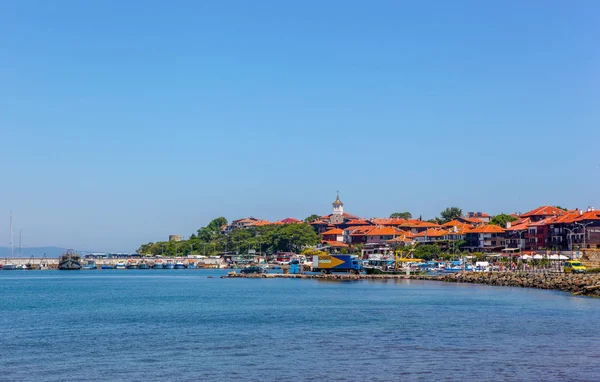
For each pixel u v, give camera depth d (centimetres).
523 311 9875
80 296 14838
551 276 15600
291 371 5634
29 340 7412
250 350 6631
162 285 19775
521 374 5494
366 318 9212
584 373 5519
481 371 5603
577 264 17188
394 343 6975
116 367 5847
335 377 5412
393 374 5509
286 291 15512
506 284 16762
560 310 9938
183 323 8900
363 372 5581
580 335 7412
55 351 6662
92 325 8788
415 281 19575
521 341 7038
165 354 6450
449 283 18300
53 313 10569
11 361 6156
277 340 7244
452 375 5469
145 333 7919
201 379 5375
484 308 10425
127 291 16688
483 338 7256
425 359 6100
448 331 7806
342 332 7819
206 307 11356
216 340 7288
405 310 10269
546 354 6297
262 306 11362
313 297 13325
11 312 10800
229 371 5650
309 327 8300
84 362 6084
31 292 16600
